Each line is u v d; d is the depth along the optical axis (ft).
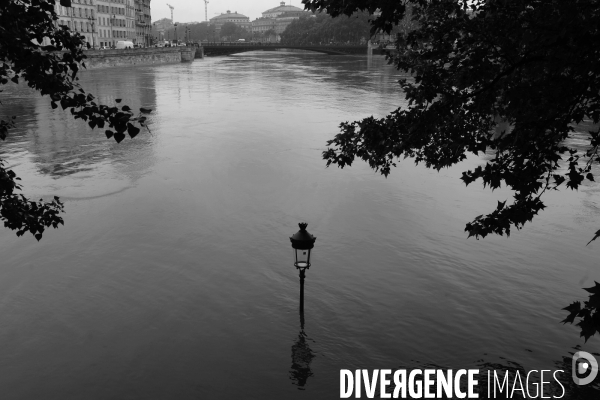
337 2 23.90
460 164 78.95
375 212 59.00
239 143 95.71
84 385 30.58
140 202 62.18
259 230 53.72
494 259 46.75
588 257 47.26
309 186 69.15
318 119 124.06
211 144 94.79
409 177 72.49
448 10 25.31
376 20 23.77
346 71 292.81
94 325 36.50
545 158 25.73
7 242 49.70
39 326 36.32
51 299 39.88
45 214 27.94
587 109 23.04
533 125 24.07
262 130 108.88
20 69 21.74
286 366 32.30
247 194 65.57
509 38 23.91
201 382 30.83
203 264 45.88
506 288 41.73
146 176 73.61
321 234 52.60
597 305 16.66
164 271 44.52
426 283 42.50
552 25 20.31
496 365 32.42
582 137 93.86
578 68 21.12
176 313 38.06
